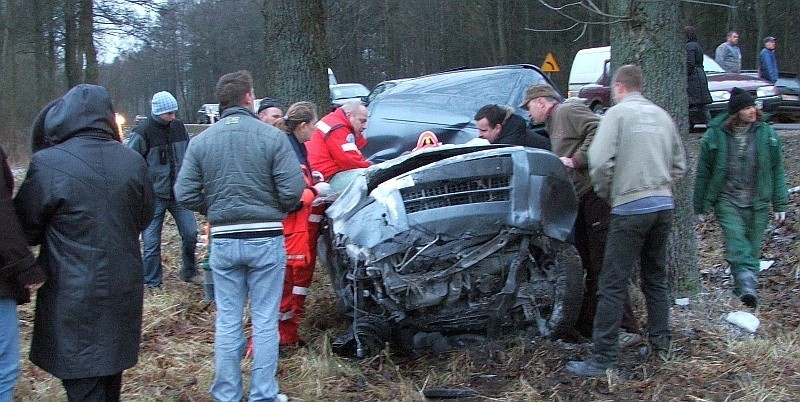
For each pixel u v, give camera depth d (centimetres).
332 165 562
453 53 4262
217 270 423
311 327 568
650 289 493
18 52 2459
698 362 486
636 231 460
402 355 516
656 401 438
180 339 546
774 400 434
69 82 2233
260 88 3419
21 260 332
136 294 362
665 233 473
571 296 487
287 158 417
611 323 464
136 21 2202
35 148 382
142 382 463
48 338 347
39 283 338
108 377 376
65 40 2311
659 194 461
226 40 3186
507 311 487
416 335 511
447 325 493
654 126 462
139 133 649
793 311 603
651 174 458
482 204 449
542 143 560
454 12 4044
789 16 3206
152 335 551
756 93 1292
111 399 386
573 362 476
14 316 350
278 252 424
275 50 885
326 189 513
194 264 682
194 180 422
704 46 3403
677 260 595
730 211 609
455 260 459
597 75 1644
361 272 475
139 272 365
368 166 572
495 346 495
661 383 458
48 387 448
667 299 493
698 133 1269
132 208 361
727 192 611
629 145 457
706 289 620
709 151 608
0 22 2172
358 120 569
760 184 604
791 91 1341
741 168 604
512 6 3541
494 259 471
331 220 490
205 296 620
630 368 478
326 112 895
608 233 481
